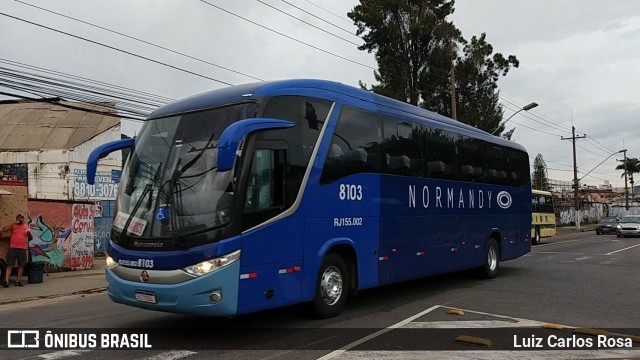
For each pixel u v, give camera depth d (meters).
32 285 14.00
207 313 6.44
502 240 14.23
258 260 6.88
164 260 6.50
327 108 8.39
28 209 16.31
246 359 6.12
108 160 24.20
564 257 20.17
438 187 11.35
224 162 6.01
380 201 9.42
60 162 22.70
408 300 10.23
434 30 33.97
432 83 34.69
